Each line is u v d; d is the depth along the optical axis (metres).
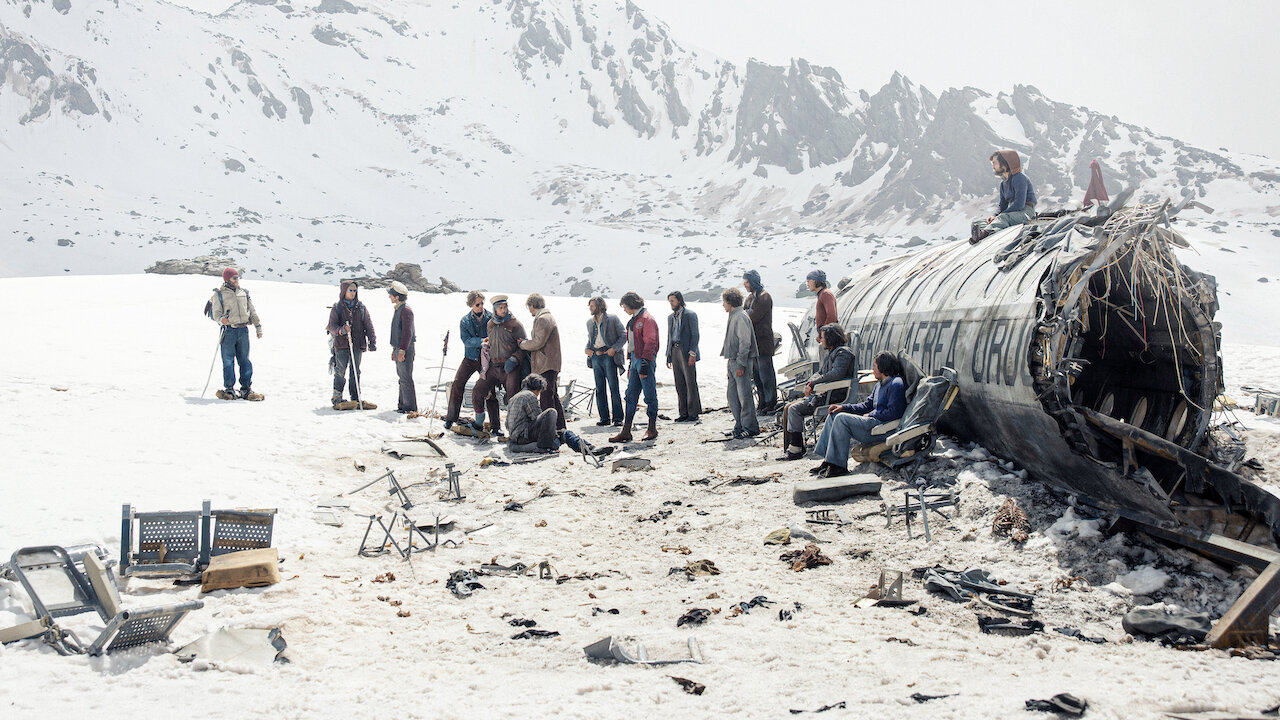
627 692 4.08
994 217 9.70
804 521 7.22
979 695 3.84
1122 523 6.25
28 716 3.78
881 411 8.39
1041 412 6.66
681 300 12.94
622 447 11.14
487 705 3.95
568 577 6.13
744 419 11.06
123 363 15.68
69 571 5.13
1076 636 4.88
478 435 11.65
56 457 8.62
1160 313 7.32
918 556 6.27
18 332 18.50
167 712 3.90
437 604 5.64
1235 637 4.71
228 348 13.29
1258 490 5.70
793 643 4.73
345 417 12.48
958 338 8.23
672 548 6.80
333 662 4.61
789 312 32.62
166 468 8.59
